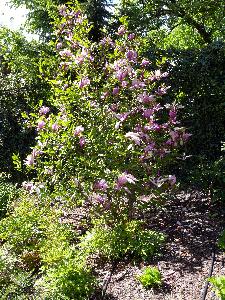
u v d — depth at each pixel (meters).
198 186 5.80
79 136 4.02
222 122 6.62
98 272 3.77
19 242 4.25
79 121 4.30
